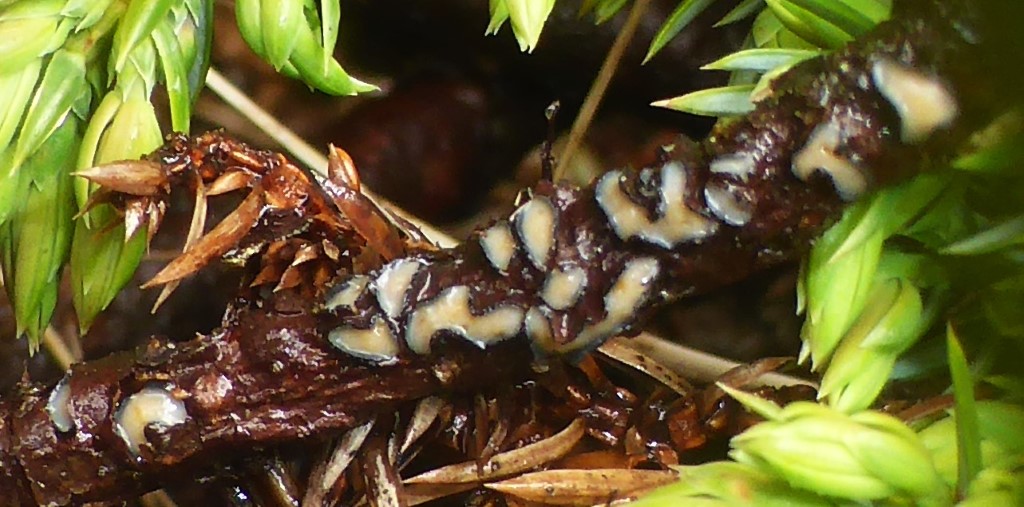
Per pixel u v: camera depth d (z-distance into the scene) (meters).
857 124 0.09
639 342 0.10
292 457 0.10
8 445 0.09
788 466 0.09
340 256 0.10
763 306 0.11
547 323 0.09
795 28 0.09
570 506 0.09
